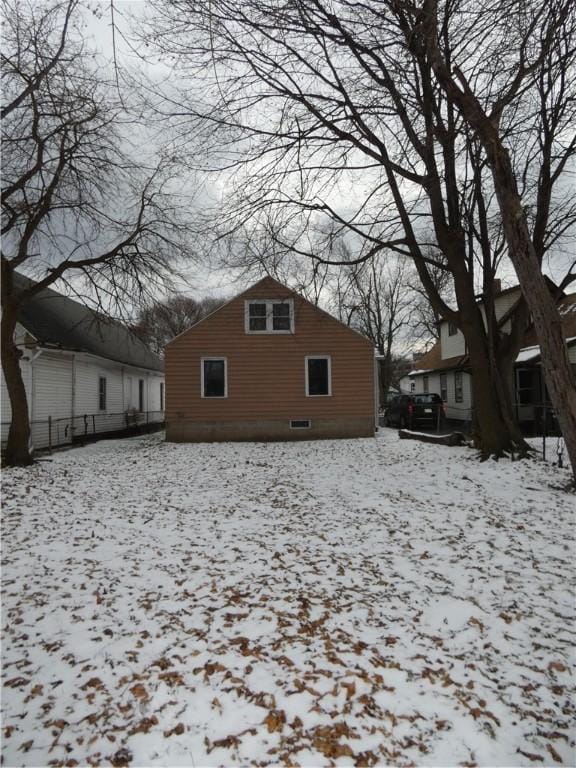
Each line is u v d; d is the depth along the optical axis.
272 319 17.12
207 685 2.97
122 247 12.71
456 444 13.06
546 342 6.32
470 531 6.00
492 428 10.88
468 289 11.31
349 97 10.11
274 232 10.69
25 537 5.90
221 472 10.49
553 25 6.05
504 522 6.34
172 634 3.57
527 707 2.81
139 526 6.33
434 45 6.69
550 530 5.99
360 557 5.15
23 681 3.04
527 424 19.94
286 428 17.02
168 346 17.02
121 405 22.91
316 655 3.29
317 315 17.11
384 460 11.55
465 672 3.12
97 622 3.76
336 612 3.91
